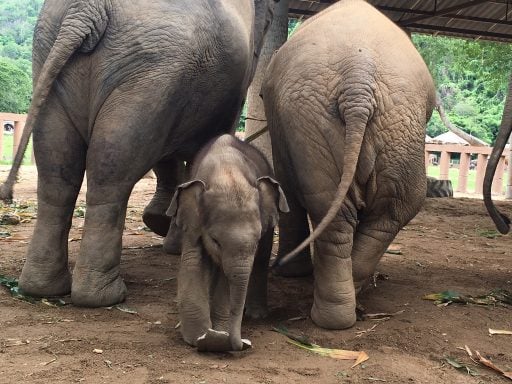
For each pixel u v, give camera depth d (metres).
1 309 3.60
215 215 2.85
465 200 11.51
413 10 11.72
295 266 4.73
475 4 11.06
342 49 3.37
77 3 3.51
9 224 6.90
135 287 4.29
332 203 3.12
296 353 3.15
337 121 3.29
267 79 3.96
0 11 55.66
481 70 20.64
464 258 6.00
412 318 3.81
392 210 3.56
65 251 3.95
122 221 3.79
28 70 34.22
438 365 3.10
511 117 4.09
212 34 3.82
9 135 26.02
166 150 4.09
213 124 4.43
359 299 4.18
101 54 3.54
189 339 3.16
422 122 3.47
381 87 3.30
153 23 3.53
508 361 3.22
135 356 2.97
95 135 3.59
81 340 3.15
